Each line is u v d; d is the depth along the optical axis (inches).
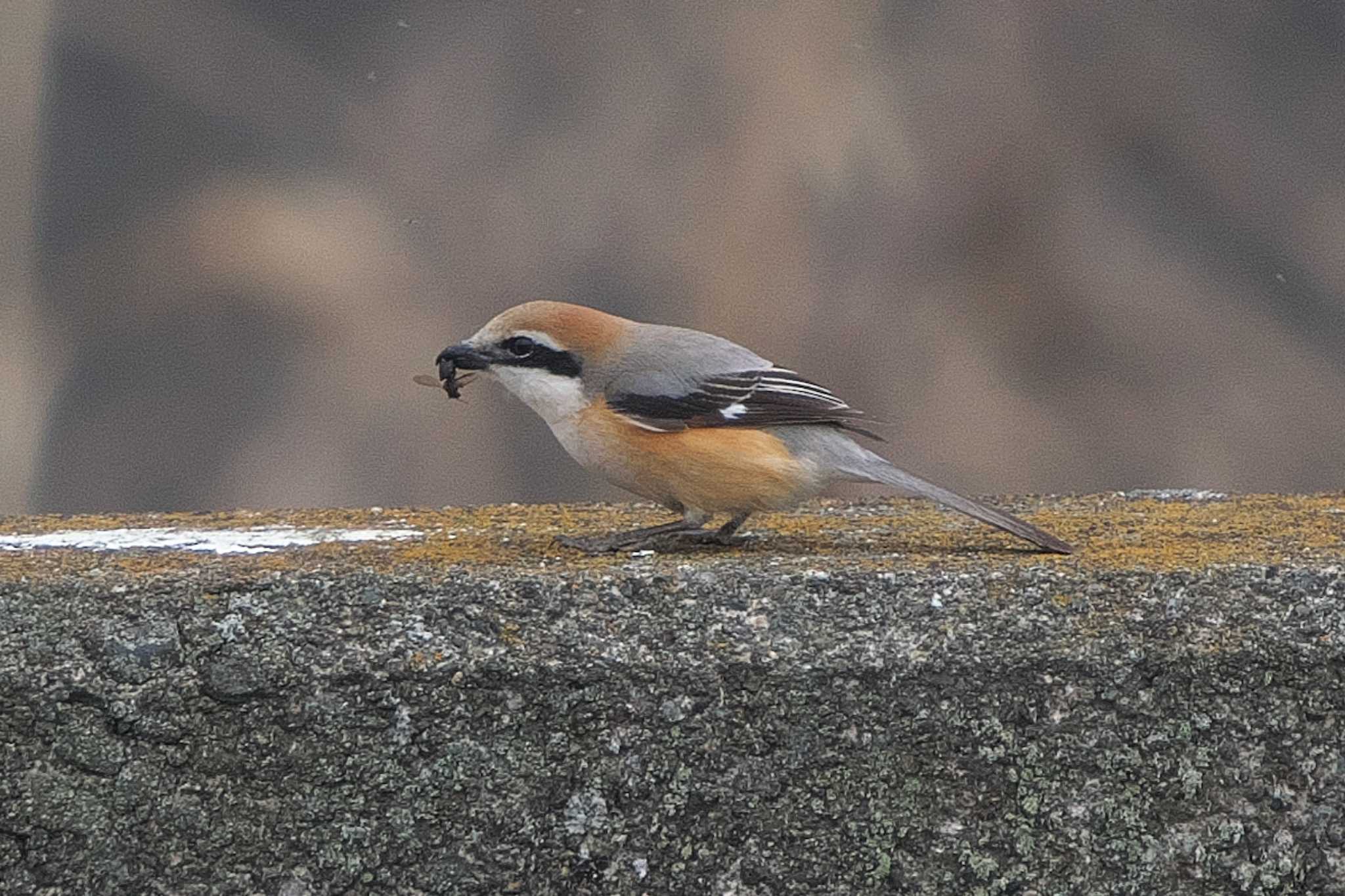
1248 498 263.4
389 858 191.3
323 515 259.3
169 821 189.6
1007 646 191.2
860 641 191.8
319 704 190.1
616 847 191.9
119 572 197.0
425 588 193.3
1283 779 191.5
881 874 191.9
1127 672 190.7
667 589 194.9
